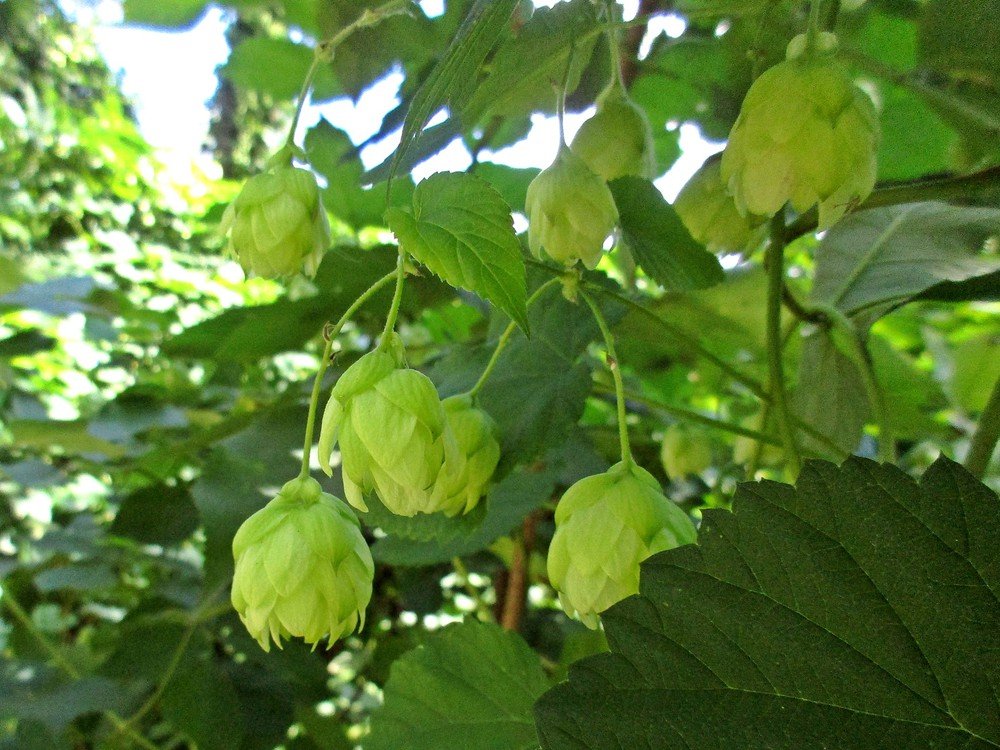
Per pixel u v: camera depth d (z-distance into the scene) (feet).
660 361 1.40
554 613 1.28
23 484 1.22
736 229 0.66
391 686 0.67
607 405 1.34
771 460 0.94
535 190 0.57
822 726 0.41
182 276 2.01
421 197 0.47
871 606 0.41
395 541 0.88
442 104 0.45
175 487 1.13
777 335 0.68
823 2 0.66
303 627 0.50
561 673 0.83
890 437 0.71
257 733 0.92
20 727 0.88
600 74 0.84
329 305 1.05
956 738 0.40
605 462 0.99
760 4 0.63
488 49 0.45
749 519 0.43
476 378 0.75
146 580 1.45
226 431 1.06
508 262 0.45
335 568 0.51
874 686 0.41
